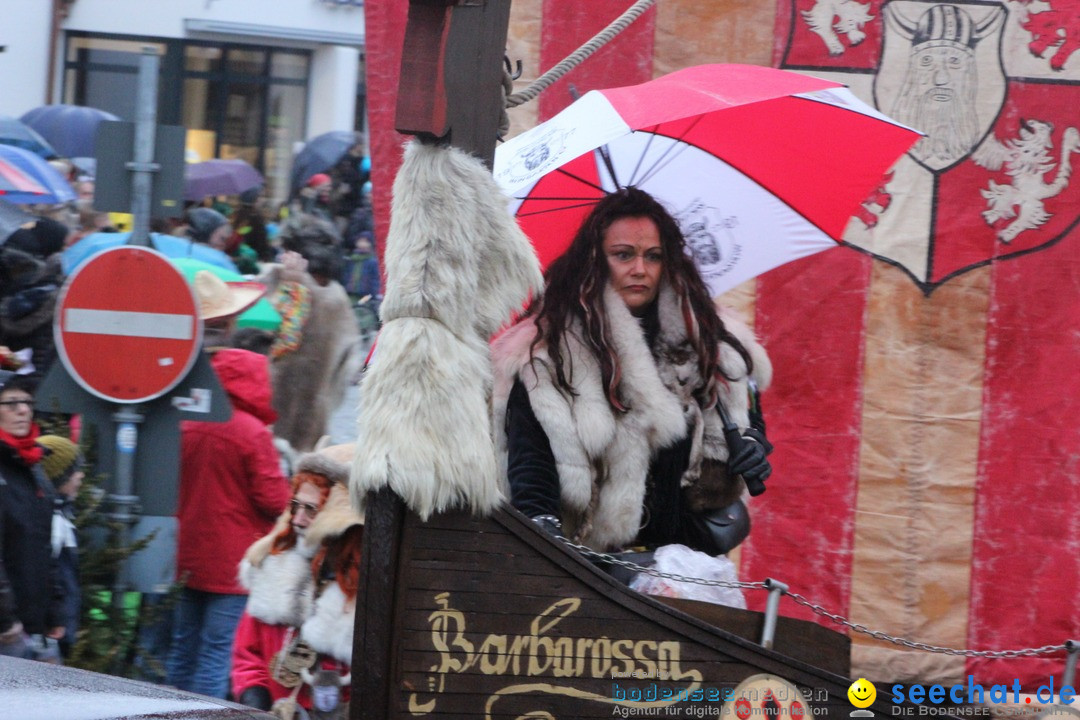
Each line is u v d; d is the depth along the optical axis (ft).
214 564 41.78
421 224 25.18
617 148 37.81
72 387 37.81
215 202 102.37
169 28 130.62
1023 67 41.78
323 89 133.18
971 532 42.01
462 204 25.30
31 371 52.16
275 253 84.94
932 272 42.14
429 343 24.72
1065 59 41.70
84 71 130.93
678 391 32.32
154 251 37.65
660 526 32.24
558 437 30.94
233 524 42.04
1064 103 41.70
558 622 25.76
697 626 26.73
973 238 42.01
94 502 37.65
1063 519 41.68
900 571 42.16
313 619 33.27
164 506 38.11
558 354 31.50
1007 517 41.91
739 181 38.50
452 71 25.67
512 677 25.45
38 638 35.86
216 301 49.32
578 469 30.99
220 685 41.78
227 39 131.64
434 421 24.49
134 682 23.97
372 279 90.99
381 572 24.76
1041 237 41.83
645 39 42.70
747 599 42.75
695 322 32.65
